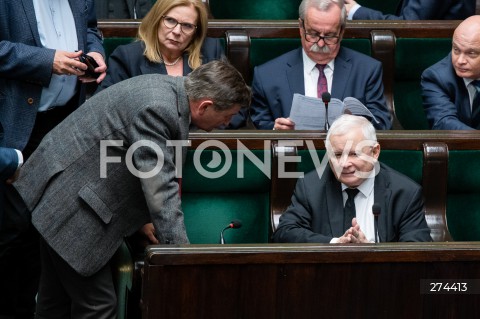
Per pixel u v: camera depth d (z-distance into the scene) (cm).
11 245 1124
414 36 1412
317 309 898
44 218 943
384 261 897
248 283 884
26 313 1174
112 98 934
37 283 1168
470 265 909
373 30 1400
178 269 871
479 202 1189
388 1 1598
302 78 1329
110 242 948
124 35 1354
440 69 1357
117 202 941
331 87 1327
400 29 1406
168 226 905
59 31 1135
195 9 1251
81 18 1155
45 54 1085
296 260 884
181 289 874
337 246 892
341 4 1309
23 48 1086
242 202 1154
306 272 891
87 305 969
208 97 907
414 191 1086
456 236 1187
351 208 1080
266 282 887
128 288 980
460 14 1533
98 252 945
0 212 1084
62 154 945
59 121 1152
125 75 1266
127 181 935
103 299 968
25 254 1152
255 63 1378
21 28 1100
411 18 1516
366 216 1078
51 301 1015
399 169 1155
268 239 1155
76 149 941
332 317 901
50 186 945
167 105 908
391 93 1402
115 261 1002
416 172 1158
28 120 1107
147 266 868
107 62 1348
